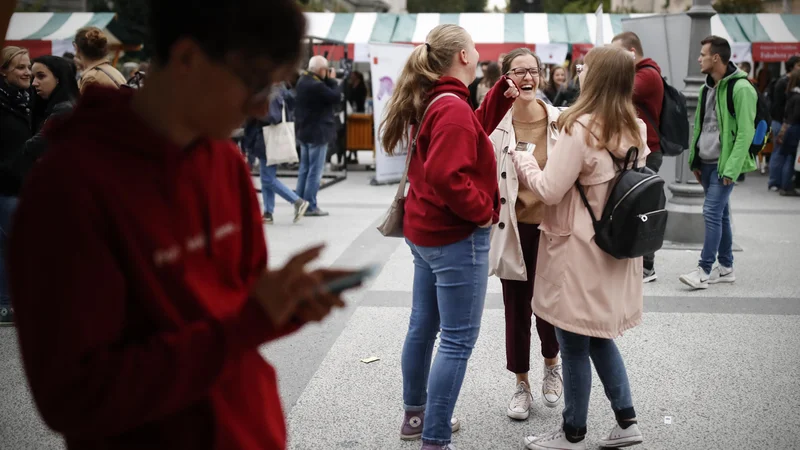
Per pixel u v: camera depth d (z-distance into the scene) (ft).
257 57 3.61
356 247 24.21
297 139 30.07
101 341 3.50
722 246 19.80
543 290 10.09
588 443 10.89
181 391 3.56
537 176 9.85
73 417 3.43
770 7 93.81
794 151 35.76
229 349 3.59
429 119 9.42
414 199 9.95
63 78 15.60
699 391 12.70
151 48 3.78
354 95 51.31
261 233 4.88
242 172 4.68
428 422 9.87
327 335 15.64
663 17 26.00
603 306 9.67
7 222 15.93
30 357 3.42
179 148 3.90
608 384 10.39
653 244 9.42
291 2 3.73
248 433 4.31
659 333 15.71
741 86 18.21
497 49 53.72
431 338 10.68
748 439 10.93
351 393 12.71
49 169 3.50
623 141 9.56
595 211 9.61
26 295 3.41
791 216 30.25
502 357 14.51
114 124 3.68
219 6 3.50
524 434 11.32
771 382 13.03
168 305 3.86
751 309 17.39
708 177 19.36
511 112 11.82
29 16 59.62
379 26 56.75
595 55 9.61
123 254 3.67
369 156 58.39
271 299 3.60
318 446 10.77
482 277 9.67
